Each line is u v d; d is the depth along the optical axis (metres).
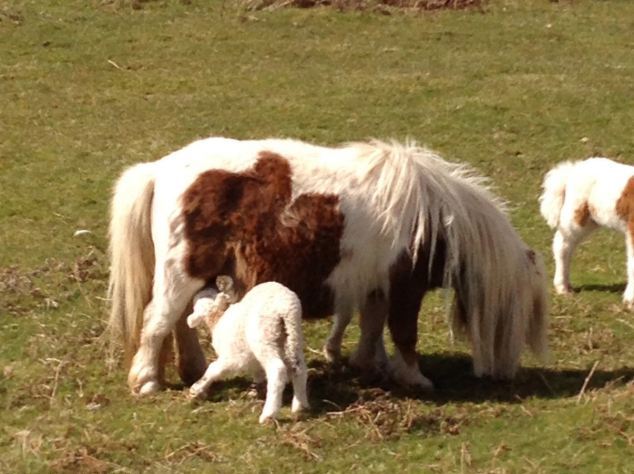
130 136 11.11
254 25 14.77
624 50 14.15
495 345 7.33
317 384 7.25
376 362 7.37
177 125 11.36
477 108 11.70
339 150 7.18
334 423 6.75
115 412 6.93
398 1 15.77
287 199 6.97
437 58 13.55
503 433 6.72
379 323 7.31
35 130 11.23
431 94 12.18
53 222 9.41
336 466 6.45
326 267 7.02
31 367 7.38
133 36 14.21
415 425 6.75
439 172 7.18
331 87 12.40
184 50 13.74
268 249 6.94
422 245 7.11
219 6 15.55
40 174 10.29
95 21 14.72
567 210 8.46
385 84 12.46
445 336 7.86
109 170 10.37
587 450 6.54
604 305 8.27
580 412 6.82
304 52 13.74
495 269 7.22
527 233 9.38
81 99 12.07
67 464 6.44
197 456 6.54
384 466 6.45
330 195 7.00
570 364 7.51
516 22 15.21
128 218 7.06
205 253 6.95
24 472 6.41
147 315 7.07
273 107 11.77
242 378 7.25
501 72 13.01
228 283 6.96
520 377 7.36
